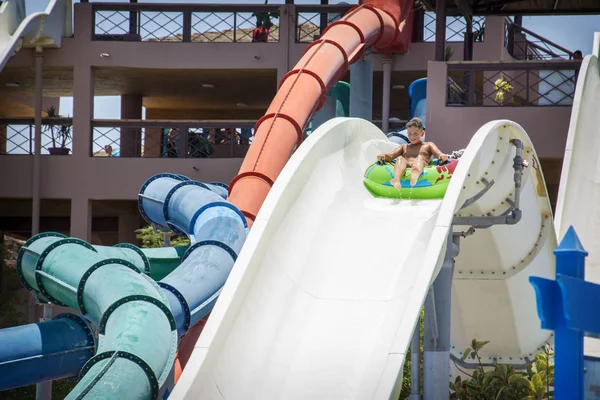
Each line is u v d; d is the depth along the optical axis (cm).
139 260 1580
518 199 1350
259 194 1819
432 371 1261
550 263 1600
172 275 1413
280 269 1170
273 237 1183
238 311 1084
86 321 1243
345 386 1044
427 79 2334
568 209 1975
